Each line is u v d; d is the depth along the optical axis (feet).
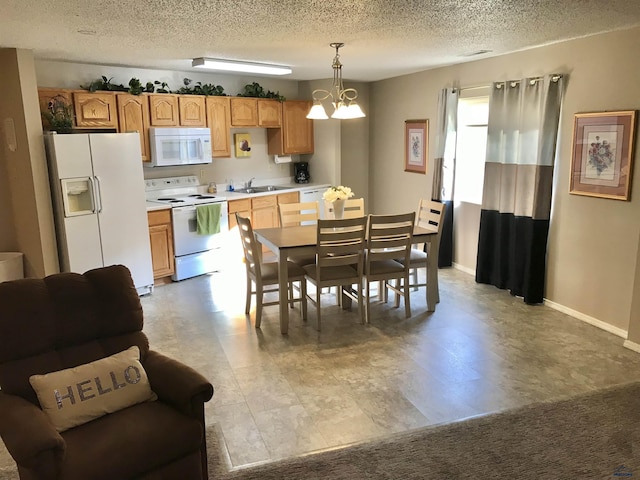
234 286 18.30
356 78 22.62
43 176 14.90
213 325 14.55
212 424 9.57
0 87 14.60
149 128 18.30
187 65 18.15
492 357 12.19
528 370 11.51
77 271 15.58
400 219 14.07
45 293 7.87
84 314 8.10
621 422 9.36
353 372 11.55
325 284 13.92
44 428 6.25
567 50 14.15
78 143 15.15
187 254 19.03
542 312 15.17
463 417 9.67
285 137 22.93
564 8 10.23
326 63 17.84
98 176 15.71
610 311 13.62
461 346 12.84
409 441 8.93
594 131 13.51
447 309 15.52
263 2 9.44
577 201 14.32
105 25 11.28
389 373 11.47
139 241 17.06
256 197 21.15
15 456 6.07
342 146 24.00
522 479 7.89
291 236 14.75
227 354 12.59
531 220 15.44
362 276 14.29
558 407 9.92
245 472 8.16
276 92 23.15
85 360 7.96
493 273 17.66
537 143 15.15
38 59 16.35
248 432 9.32
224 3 9.46
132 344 8.43
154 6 9.62
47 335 7.73
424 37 13.14
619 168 12.91
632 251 12.84
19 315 7.54
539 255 15.44
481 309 15.48
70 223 15.28
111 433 6.83
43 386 7.13
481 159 18.69
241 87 21.90
